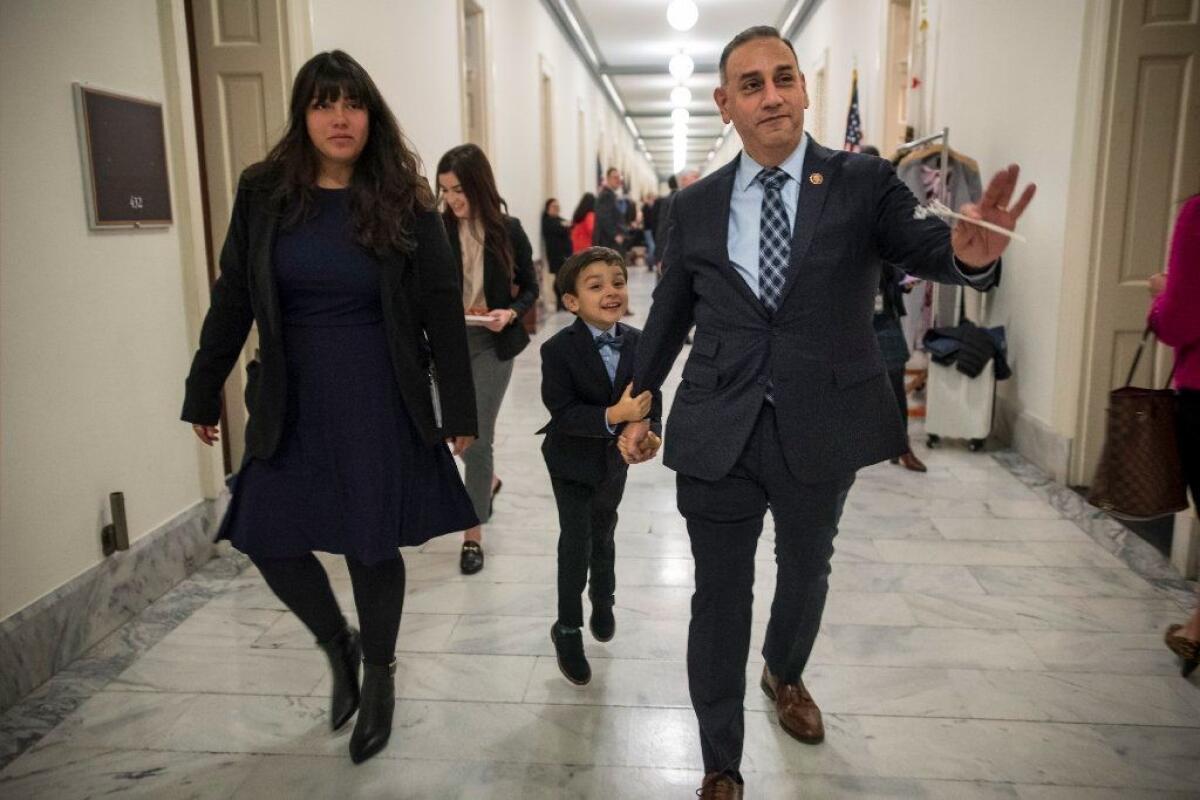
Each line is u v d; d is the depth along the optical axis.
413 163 2.11
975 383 4.91
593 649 2.77
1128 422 2.37
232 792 2.09
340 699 2.31
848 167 1.85
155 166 3.06
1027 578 3.29
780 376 1.84
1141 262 4.07
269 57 3.77
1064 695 2.48
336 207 2.02
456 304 2.15
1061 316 4.32
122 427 2.92
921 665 2.65
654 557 3.54
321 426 2.04
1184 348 2.32
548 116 12.09
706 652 1.92
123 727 2.35
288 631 2.88
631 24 13.59
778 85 1.79
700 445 1.89
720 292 1.89
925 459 4.89
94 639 2.77
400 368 2.05
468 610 3.05
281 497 2.05
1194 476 2.38
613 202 11.23
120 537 2.85
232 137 3.83
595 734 2.31
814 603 2.11
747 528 1.93
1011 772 2.13
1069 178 4.22
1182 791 2.06
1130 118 3.96
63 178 2.62
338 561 3.54
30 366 2.50
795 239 1.82
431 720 2.38
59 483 2.63
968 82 5.80
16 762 2.20
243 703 2.46
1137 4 3.87
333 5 4.30
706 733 1.93
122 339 2.91
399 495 2.07
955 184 5.46
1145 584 3.22
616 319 2.29
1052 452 4.43
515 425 5.79
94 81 2.76
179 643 2.80
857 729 2.32
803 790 2.07
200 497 3.42
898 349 4.19
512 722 2.36
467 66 8.06
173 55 3.13
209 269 3.93
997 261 1.64
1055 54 4.41
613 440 2.34
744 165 1.91
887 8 7.72
